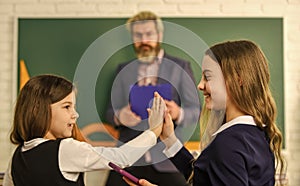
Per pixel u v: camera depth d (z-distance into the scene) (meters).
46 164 1.36
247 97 1.18
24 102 1.42
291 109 2.99
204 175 1.13
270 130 1.22
